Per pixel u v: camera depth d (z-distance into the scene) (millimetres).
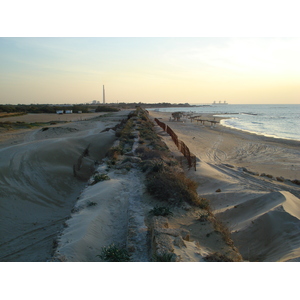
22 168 19438
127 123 44000
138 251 6934
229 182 17281
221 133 48312
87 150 25969
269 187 16797
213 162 25469
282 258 7289
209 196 14742
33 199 16062
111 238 8266
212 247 7512
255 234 9812
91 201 10547
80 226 8445
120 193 11672
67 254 6703
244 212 12305
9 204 14797
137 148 21875
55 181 18875
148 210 9664
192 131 50375
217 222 9172
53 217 14500
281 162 25797
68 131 46906
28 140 39531
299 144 35844
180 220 8930
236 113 132875
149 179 12883
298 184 18641
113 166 16516
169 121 73250
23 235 12219
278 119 90438
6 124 55156
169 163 17734
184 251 6426
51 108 116250
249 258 8484
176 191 10758
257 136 44219
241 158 27828
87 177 21031
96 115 90812
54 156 22781
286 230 9258
